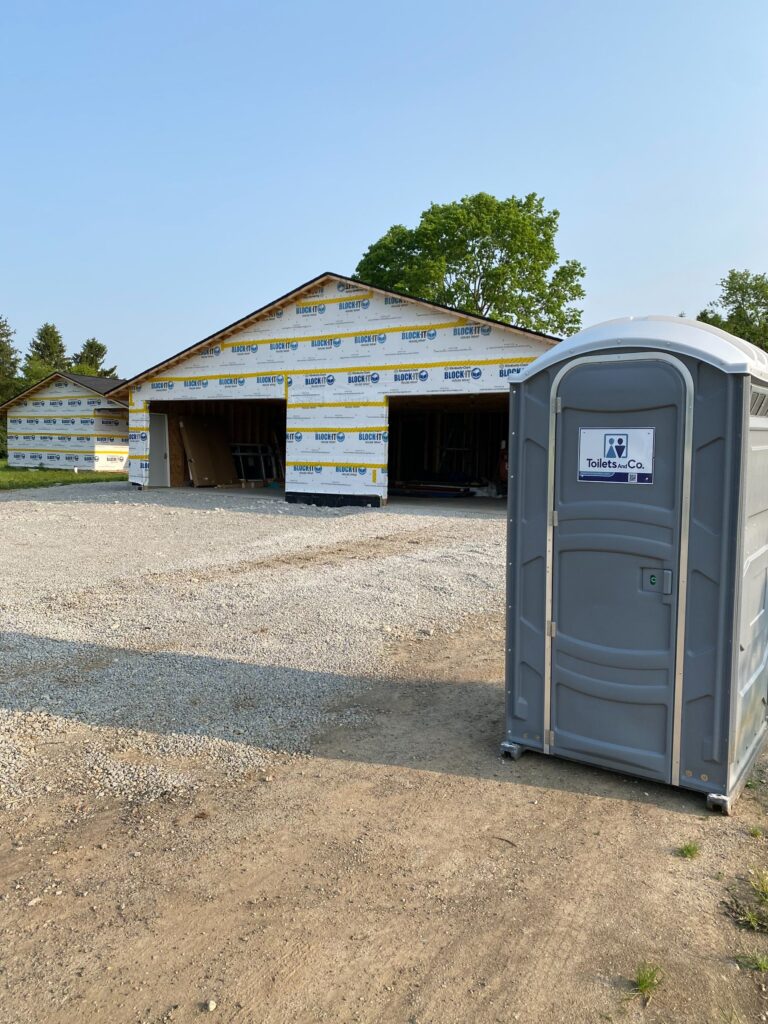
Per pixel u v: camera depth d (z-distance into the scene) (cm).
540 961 269
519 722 431
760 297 3722
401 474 2744
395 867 327
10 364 6078
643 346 370
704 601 366
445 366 1741
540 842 347
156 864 328
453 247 3797
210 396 2186
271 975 262
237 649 632
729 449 351
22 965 266
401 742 458
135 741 454
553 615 412
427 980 260
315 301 1936
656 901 303
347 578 918
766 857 335
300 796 390
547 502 406
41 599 785
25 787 395
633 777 410
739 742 386
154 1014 245
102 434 3453
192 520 1523
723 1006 248
